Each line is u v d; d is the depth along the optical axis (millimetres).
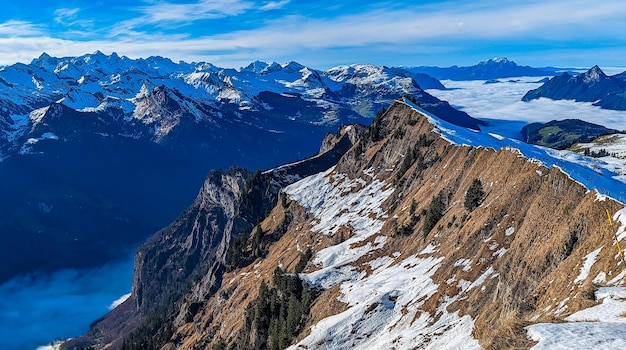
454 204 114875
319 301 111875
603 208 62062
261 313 127250
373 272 118250
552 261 63906
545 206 75562
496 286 72500
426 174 150125
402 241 125188
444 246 100438
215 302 195250
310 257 154125
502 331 40625
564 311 46531
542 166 87250
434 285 88438
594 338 33562
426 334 74688
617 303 41281
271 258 188875
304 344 92750
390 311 91875
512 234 81062
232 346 133750
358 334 89125
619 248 49500
